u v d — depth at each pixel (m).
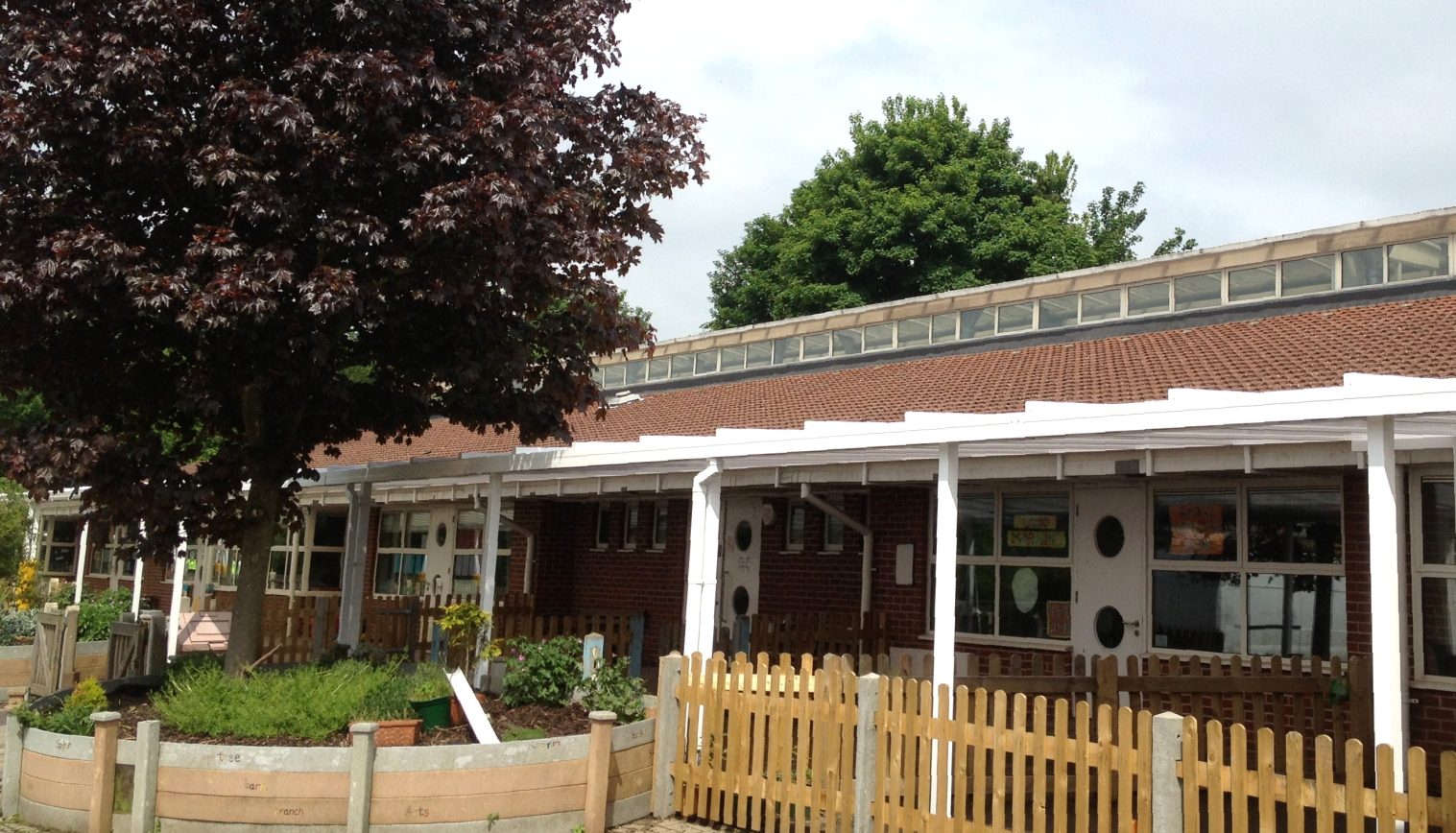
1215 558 11.68
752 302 38.22
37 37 8.91
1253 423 6.55
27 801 8.53
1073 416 7.28
